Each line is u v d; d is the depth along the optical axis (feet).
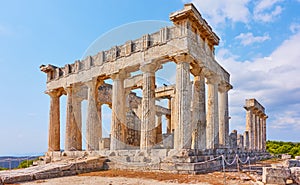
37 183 50.60
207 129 82.12
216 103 83.66
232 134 130.00
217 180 47.37
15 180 52.95
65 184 47.60
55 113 107.34
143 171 64.39
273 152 195.52
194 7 67.67
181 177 52.11
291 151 187.32
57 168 61.82
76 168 66.44
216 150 76.38
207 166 61.93
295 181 42.37
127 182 47.75
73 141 96.73
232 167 72.69
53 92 107.55
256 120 147.64
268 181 42.45
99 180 51.88
